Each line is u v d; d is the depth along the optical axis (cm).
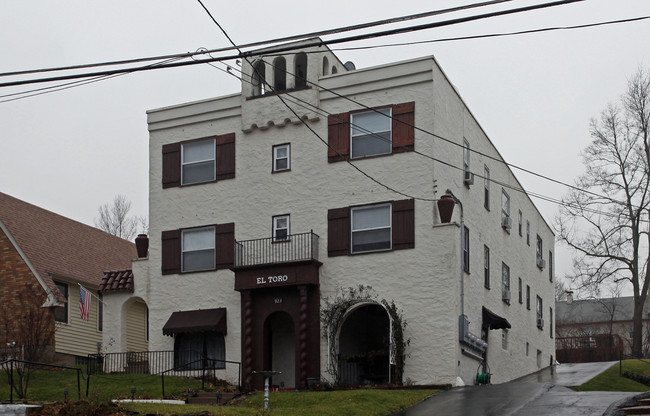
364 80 2889
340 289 2800
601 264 4628
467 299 2875
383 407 2091
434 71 2808
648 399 1886
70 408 1870
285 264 2828
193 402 2422
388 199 2792
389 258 2755
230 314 2978
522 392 2292
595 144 4612
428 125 2773
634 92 4559
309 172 2938
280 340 2948
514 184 3866
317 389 2691
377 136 2848
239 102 3100
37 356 3077
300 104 2970
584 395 2147
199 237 3103
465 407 2036
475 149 3259
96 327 3578
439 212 2716
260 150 3041
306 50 2986
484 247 3225
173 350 3050
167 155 3200
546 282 4453
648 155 4500
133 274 3188
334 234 2850
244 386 2841
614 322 7612
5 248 3350
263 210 2992
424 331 2661
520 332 3709
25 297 3266
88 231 4153
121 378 2806
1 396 2427
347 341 2889
